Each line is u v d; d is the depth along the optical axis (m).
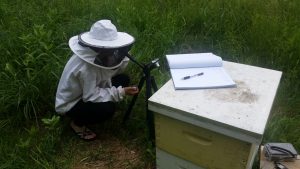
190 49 3.58
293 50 3.33
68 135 2.64
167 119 1.86
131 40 2.16
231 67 2.20
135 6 4.15
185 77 2.00
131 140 2.60
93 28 2.12
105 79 2.37
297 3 4.24
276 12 4.05
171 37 3.61
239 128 1.60
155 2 4.36
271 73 2.11
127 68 3.19
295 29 3.59
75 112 2.45
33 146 2.49
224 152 1.75
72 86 2.29
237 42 3.55
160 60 3.44
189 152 1.89
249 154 1.67
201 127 1.75
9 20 3.74
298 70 3.17
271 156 2.08
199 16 3.93
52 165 2.36
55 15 3.80
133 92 2.36
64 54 3.16
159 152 2.06
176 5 4.33
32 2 4.28
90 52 2.11
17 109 2.72
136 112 2.81
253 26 3.67
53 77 2.87
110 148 2.54
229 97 1.84
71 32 3.59
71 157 2.45
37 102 2.81
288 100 2.96
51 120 2.44
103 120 2.54
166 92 1.91
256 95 1.86
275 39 3.45
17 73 2.85
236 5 4.14
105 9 4.00
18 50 3.15
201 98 1.84
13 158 2.33
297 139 2.55
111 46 2.03
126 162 2.41
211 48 3.58
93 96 2.28
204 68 2.12
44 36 3.12
